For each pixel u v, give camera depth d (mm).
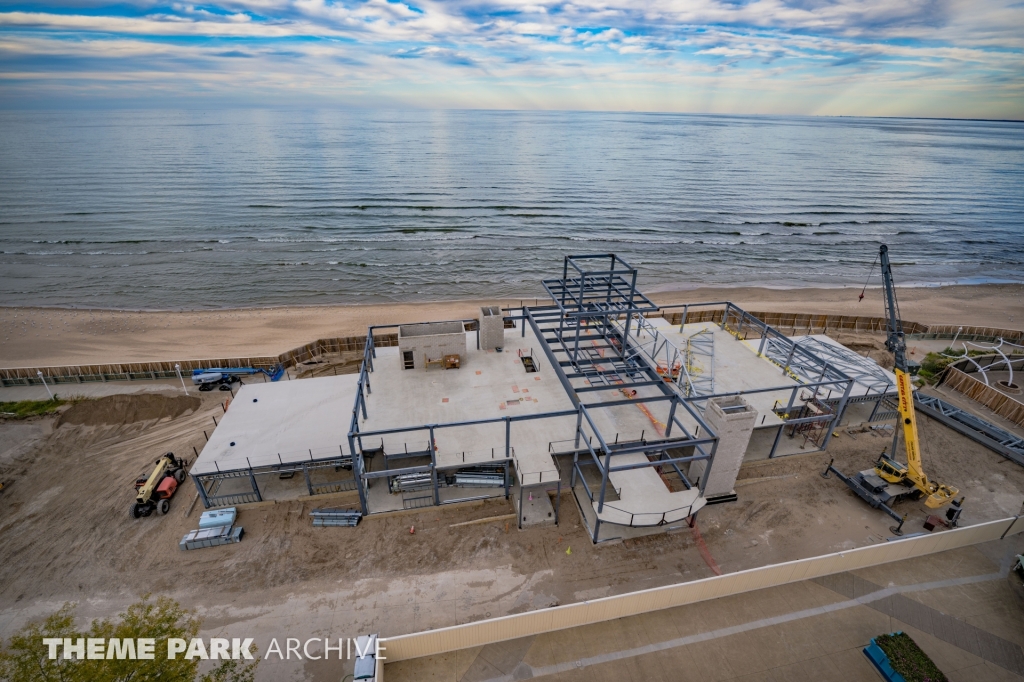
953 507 28172
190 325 60469
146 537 26969
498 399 33000
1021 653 20188
